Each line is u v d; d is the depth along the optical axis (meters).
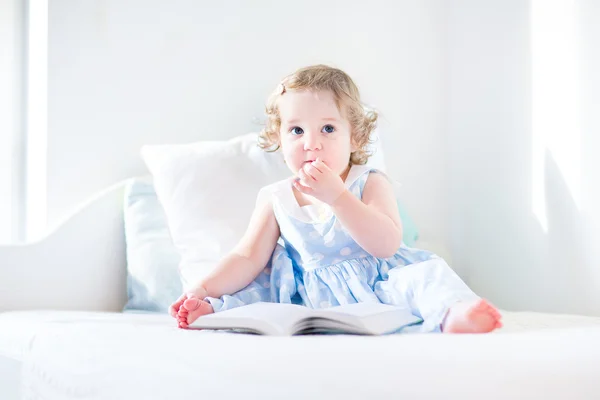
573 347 0.80
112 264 1.80
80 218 1.77
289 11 2.10
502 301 1.93
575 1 1.63
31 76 1.90
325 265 1.33
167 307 1.68
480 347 0.78
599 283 1.54
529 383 0.69
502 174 1.93
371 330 0.97
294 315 1.01
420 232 2.16
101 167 1.89
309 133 1.33
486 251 2.01
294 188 1.42
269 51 2.08
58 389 1.04
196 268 1.65
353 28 2.15
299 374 0.70
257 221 1.41
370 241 1.24
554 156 1.71
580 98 1.61
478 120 2.05
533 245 1.79
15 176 1.90
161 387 0.82
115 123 1.91
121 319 1.30
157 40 1.97
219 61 2.03
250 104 2.05
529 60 1.82
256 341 0.86
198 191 1.73
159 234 1.76
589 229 1.57
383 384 0.67
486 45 2.01
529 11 1.82
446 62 2.20
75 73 1.87
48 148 1.83
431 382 0.67
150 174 1.94
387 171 2.14
